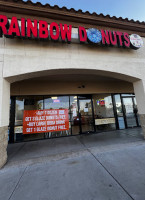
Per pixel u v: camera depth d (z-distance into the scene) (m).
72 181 2.09
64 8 3.61
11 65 3.12
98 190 1.83
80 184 2.00
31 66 3.26
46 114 5.57
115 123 6.68
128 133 5.55
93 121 6.33
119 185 1.91
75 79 5.79
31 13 3.49
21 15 3.44
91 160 2.89
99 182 2.02
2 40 3.18
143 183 1.92
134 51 4.37
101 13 3.97
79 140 4.84
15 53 3.21
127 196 1.67
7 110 3.17
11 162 3.03
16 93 5.32
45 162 2.95
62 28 3.46
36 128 5.32
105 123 6.51
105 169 2.43
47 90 5.76
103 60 3.91
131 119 7.00
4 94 3.02
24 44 3.32
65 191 1.85
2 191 1.91
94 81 6.45
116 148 3.62
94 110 6.45
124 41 3.98
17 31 3.00
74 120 5.99
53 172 2.44
